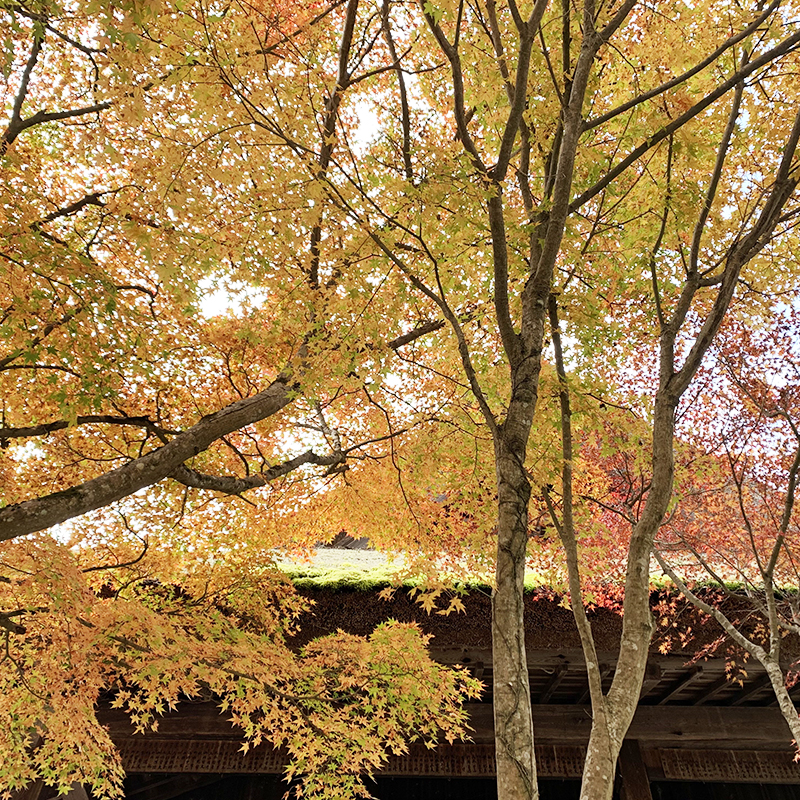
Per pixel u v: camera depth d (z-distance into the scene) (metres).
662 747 7.54
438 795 9.55
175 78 2.97
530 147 4.07
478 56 4.15
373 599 5.36
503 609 2.47
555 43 4.21
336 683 4.32
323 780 3.96
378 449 5.43
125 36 2.22
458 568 4.80
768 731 6.75
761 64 3.53
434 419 4.82
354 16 4.14
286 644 5.31
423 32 4.55
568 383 3.61
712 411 6.04
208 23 3.00
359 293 3.60
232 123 3.17
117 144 4.00
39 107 4.44
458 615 5.37
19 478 4.30
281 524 5.16
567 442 3.43
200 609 4.67
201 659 3.95
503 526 2.67
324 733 4.07
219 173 3.32
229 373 4.68
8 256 3.34
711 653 5.79
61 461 4.47
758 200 4.12
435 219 3.21
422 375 5.49
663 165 4.42
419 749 6.81
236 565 4.90
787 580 6.29
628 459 5.89
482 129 5.02
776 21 4.05
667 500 3.07
